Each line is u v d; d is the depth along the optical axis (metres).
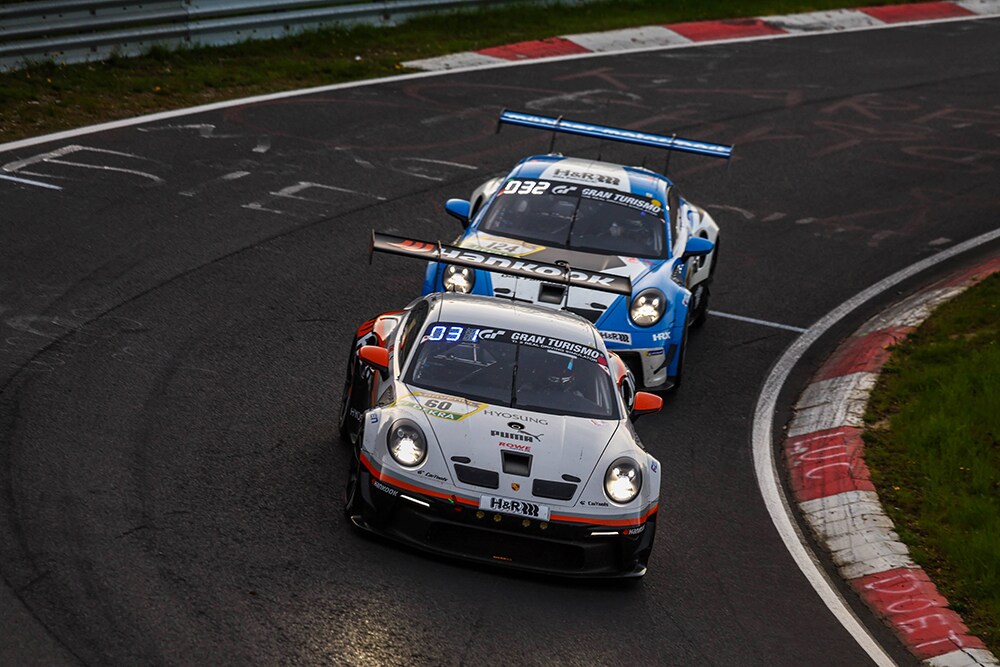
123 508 24.83
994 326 42.66
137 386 31.22
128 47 63.44
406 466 24.33
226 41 68.44
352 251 44.31
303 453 29.02
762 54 83.94
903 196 59.59
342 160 54.34
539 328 29.20
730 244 51.28
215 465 27.61
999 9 106.25
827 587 26.86
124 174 48.44
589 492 24.47
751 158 62.78
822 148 65.75
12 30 57.72
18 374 30.70
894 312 45.31
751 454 33.50
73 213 43.53
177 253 41.50
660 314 35.25
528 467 24.56
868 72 82.00
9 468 25.73
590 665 21.88
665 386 35.97
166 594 21.80
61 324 34.38
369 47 73.00
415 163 55.41
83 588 21.52
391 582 23.55
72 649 19.61
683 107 69.75
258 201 47.94
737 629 24.31
